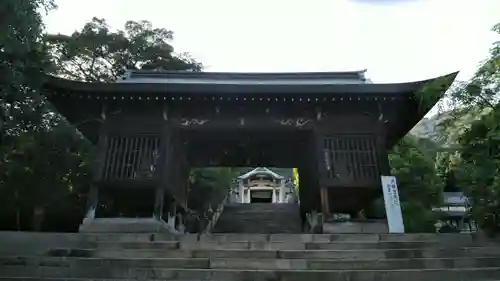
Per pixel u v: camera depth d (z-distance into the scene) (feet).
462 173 50.24
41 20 40.86
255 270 28.32
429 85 47.47
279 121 54.80
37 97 44.86
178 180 59.11
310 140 56.49
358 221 48.80
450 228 82.12
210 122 54.49
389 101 52.60
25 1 36.11
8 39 36.27
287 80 64.23
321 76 64.75
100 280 27.17
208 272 27.91
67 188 61.31
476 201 46.70
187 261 30.37
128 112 53.88
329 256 32.99
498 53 43.68
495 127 44.21
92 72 94.84
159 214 48.98
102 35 99.71
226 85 51.29
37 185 55.06
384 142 52.85
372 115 54.34
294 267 30.01
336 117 54.44
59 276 28.78
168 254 32.96
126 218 48.62
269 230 82.69
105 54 101.14
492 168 43.55
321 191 50.14
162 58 109.19
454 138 50.16
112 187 50.26
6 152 49.47
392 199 47.85
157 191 49.85
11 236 36.96
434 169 77.05
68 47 84.99
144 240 38.04
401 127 58.13
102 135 52.54
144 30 111.45
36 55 44.27
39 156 54.39
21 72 40.57
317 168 51.88
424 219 70.64
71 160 59.16
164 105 53.26
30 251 36.55
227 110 54.85
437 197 77.15
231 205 123.34
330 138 53.36
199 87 51.21
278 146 64.08
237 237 37.99
